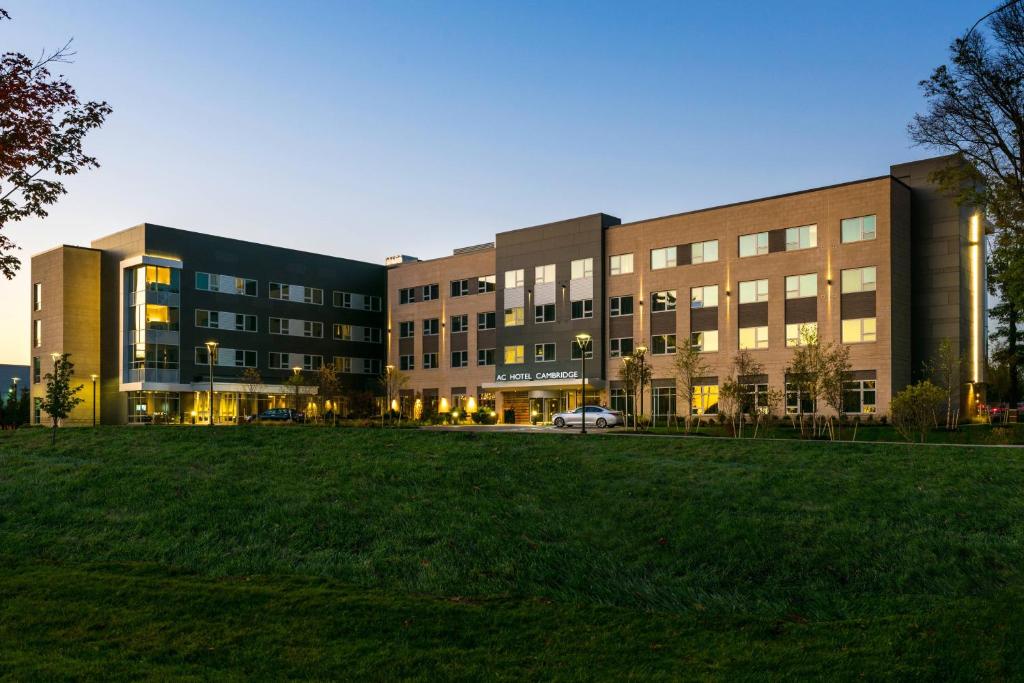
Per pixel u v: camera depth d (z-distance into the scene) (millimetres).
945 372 43031
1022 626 9461
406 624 9820
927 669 8320
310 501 16516
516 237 64562
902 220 47844
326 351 73562
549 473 19656
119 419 62000
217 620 9844
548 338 61625
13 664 7961
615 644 9258
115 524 15312
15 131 11688
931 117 38688
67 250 62531
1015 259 38312
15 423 61938
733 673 8328
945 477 18734
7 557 13180
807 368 37688
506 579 12109
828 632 9789
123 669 7934
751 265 51406
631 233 57656
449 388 69438
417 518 15266
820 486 17969
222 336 65312
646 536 14422
